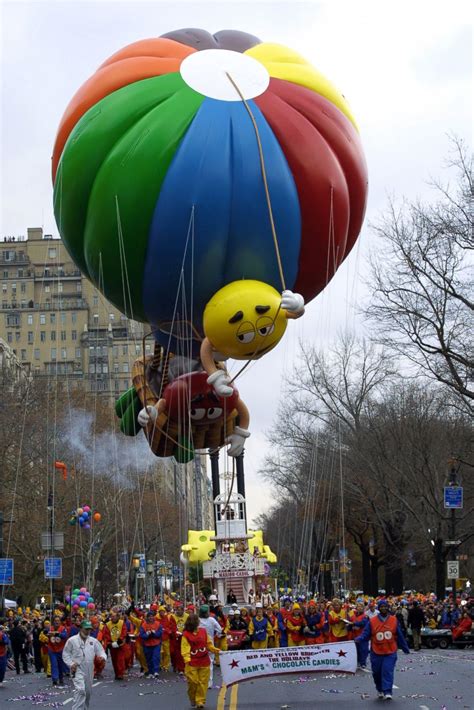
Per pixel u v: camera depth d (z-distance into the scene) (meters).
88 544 115.44
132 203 43.25
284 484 129.75
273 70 46.31
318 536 127.06
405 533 106.31
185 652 36.00
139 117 44.19
